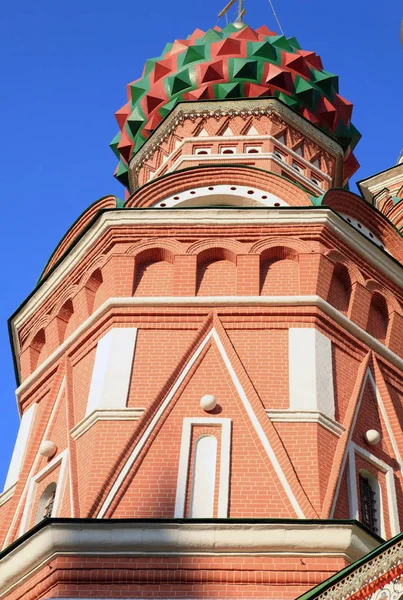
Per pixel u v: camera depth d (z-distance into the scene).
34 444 23.56
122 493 20.41
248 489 20.42
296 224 24.62
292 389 22.03
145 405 21.89
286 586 18.52
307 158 32.16
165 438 21.30
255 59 32.59
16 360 27.55
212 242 24.47
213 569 18.70
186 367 22.45
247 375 22.22
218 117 31.89
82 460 21.55
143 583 18.61
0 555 19.89
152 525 19.00
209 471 20.83
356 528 18.92
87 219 27.19
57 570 18.86
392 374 24.14
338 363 23.11
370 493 21.67
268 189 27.20
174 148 31.95
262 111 31.84
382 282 25.28
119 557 18.89
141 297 23.73
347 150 34.31
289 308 23.36
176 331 23.17
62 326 25.56
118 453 21.02
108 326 23.56
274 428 21.30
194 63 32.84
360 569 15.48
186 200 27.28
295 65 33.19
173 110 32.34
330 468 20.94
